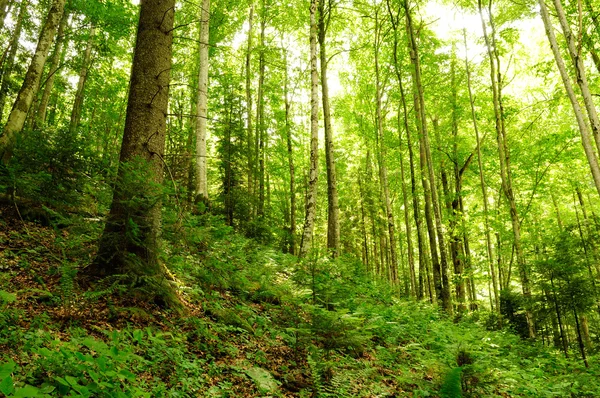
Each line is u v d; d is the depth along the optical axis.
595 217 19.80
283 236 14.98
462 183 25.52
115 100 23.67
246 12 23.56
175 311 5.48
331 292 7.01
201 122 13.48
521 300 14.26
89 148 7.59
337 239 15.32
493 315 17.12
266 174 28.58
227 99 18.53
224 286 6.82
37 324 3.96
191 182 16.62
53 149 6.96
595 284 12.61
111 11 15.95
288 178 34.28
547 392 7.05
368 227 30.66
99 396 2.91
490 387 5.50
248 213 15.77
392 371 6.37
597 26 14.73
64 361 3.07
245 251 9.49
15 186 6.73
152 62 6.25
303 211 36.22
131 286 4.91
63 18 18.00
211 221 8.38
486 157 23.27
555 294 12.22
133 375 3.01
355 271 13.77
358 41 23.88
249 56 22.88
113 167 6.79
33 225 6.96
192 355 4.70
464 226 19.39
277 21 22.89
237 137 18.42
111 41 19.25
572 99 10.57
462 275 19.50
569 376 8.37
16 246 6.00
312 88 13.63
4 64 17.62
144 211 5.24
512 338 13.00
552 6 16.52
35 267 5.57
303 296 6.88
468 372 5.05
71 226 5.26
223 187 17.41
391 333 8.26
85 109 25.00
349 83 26.64
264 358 5.30
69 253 5.16
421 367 6.42
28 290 4.65
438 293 16.17
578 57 10.35
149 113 6.10
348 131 29.20
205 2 14.62
